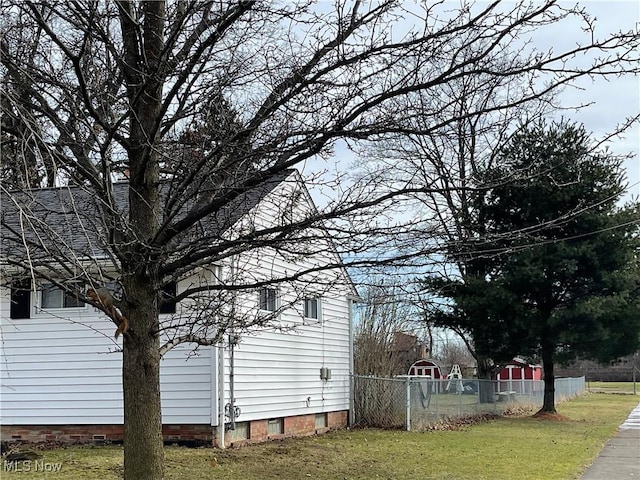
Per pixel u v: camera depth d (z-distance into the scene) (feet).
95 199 18.54
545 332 75.31
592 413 86.94
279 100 18.17
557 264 71.72
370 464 39.17
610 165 78.48
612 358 78.48
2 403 44.60
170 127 20.45
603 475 36.83
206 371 42.06
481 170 22.24
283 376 50.96
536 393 96.48
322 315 58.34
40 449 41.29
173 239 20.20
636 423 71.77
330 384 59.31
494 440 53.11
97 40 20.07
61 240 16.11
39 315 44.62
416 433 57.82
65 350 44.24
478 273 76.84
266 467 36.65
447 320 78.43
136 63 19.25
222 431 41.88
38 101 19.08
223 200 18.51
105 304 17.57
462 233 19.75
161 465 18.92
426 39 17.57
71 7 18.24
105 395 43.57
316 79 17.87
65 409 43.91
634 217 72.69
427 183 19.15
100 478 31.50
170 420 42.24
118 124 17.78
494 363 89.04
